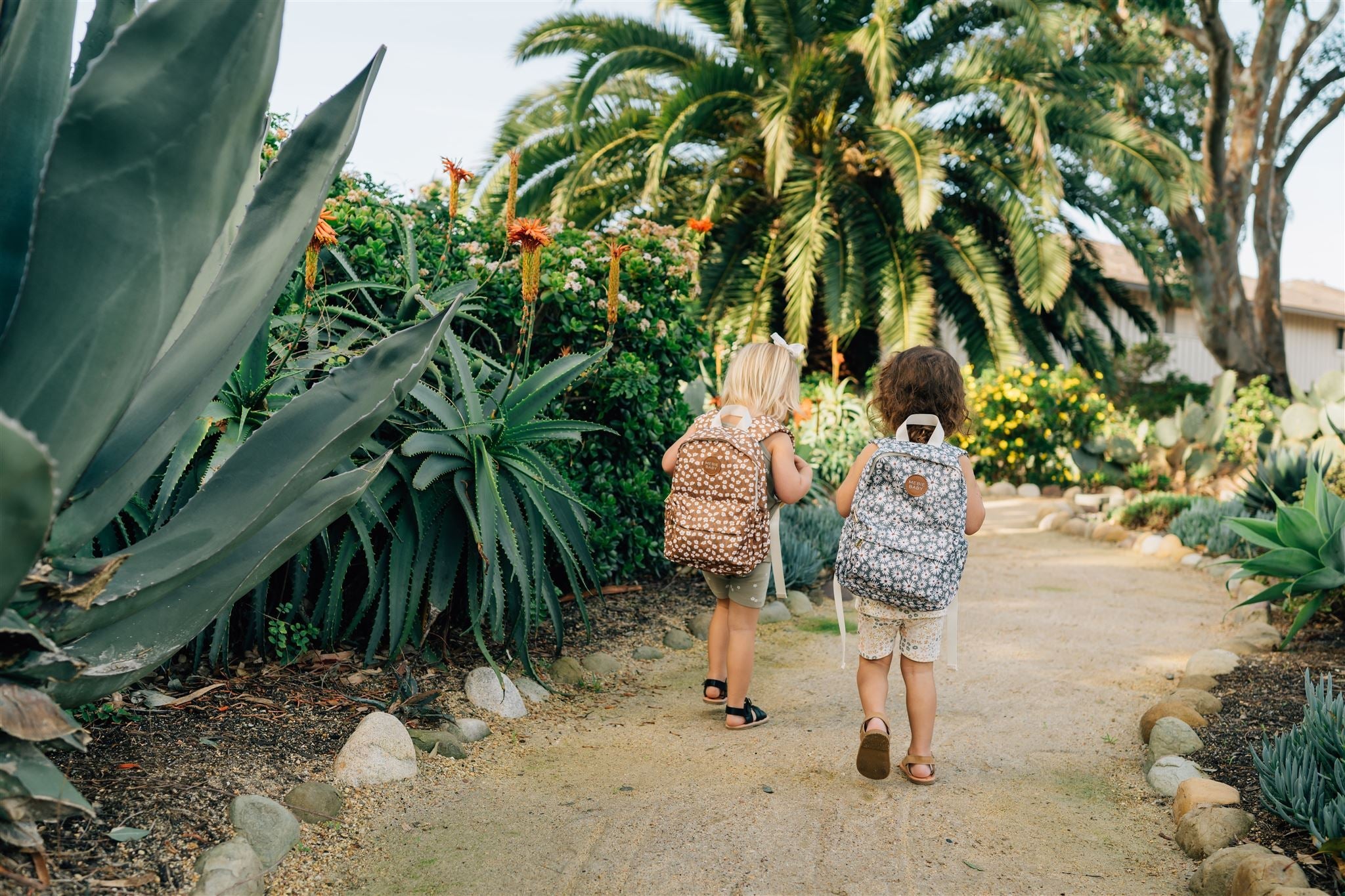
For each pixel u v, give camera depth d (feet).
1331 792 8.36
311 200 6.93
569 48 40.68
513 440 12.05
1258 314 55.31
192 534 6.85
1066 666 14.15
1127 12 46.03
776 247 40.42
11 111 6.36
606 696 12.40
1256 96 49.01
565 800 9.18
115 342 5.81
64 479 5.97
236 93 5.71
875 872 7.93
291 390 11.41
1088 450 34.88
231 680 10.34
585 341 15.76
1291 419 26.00
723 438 11.13
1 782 5.66
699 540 10.89
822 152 42.45
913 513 9.80
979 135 40.55
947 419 10.37
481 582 12.02
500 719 11.00
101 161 5.42
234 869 6.80
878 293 39.19
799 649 15.01
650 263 16.92
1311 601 13.73
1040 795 9.61
